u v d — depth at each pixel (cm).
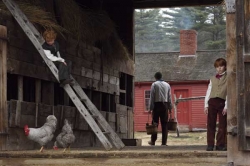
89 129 1283
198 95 3666
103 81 1416
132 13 1631
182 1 1630
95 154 817
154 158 804
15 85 1023
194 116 3638
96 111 970
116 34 1460
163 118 1495
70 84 970
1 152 849
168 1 1634
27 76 1020
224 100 852
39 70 1060
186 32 3888
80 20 1191
